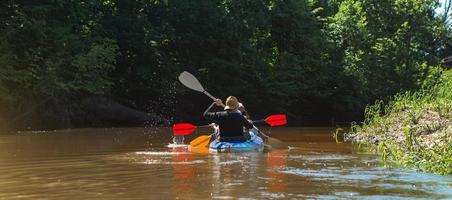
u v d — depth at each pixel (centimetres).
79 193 530
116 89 2381
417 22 3281
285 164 750
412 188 558
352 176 638
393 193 529
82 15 2166
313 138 1341
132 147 1023
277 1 2838
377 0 3297
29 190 548
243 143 987
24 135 1434
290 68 2842
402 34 3209
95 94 2075
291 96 2923
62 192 536
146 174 650
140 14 2373
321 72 2956
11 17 1930
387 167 723
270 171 676
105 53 2042
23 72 1833
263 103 2838
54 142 1164
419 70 3184
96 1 2234
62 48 1980
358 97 3008
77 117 1983
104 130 1683
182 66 2544
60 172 675
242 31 2598
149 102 2497
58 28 1988
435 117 1304
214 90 2622
